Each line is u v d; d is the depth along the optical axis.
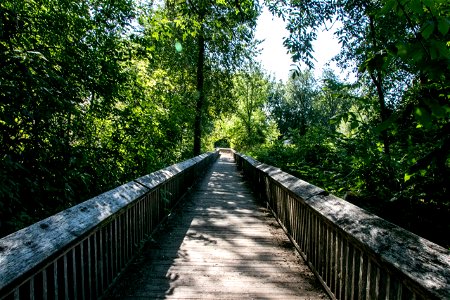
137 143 6.04
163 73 7.48
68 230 2.21
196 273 3.55
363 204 3.98
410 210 3.63
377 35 3.97
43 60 3.39
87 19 4.75
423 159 1.67
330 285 2.96
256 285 3.26
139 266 3.74
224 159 29.31
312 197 3.57
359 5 4.16
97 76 4.57
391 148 3.98
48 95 3.13
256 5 5.57
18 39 3.58
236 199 8.40
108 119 5.41
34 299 1.87
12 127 3.05
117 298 2.94
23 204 3.11
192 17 6.04
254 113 36.06
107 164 4.85
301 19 4.04
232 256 4.11
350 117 2.71
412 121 2.20
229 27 6.74
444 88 1.52
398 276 1.71
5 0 3.52
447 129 1.61
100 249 2.79
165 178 5.50
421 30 1.26
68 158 3.53
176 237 4.93
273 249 4.40
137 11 5.67
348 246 2.56
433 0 1.29
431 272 1.51
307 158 7.33
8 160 2.73
